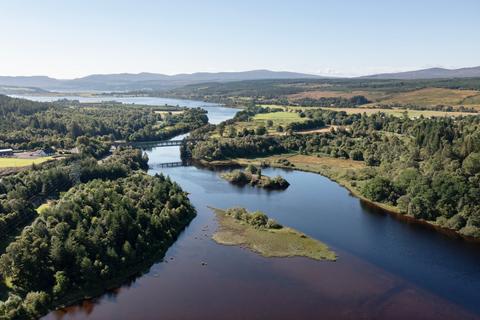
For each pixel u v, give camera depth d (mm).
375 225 145125
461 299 98062
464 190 143000
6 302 88438
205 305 95000
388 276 108375
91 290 100500
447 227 141625
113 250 108812
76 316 91188
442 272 110812
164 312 92500
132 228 118750
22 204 133000
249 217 146250
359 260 117312
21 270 96938
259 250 123312
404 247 126500
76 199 128625
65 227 111500
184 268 112500
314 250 123438
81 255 103750
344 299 97625
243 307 94125
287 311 92688
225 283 104562
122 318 90312
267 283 104625
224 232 137125
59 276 97875
